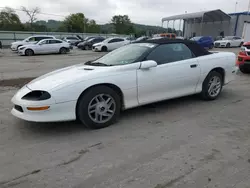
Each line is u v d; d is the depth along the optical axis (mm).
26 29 64312
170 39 4246
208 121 3672
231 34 37594
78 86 3131
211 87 4676
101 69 3443
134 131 3320
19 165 2490
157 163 2500
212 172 2332
